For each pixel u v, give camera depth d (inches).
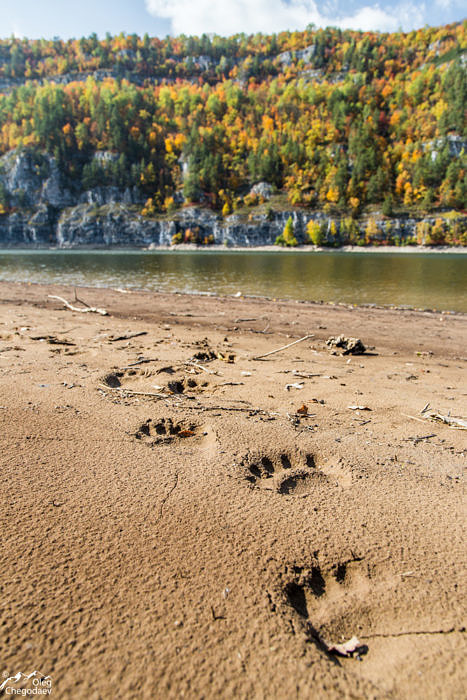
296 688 51.9
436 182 4424.2
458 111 4948.3
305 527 85.0
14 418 132.6
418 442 132.7
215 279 909.8
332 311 483.2
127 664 54.0
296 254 2783.0
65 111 5369.1
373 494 99.6
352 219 4087.1
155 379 183.9
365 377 211.3
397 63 7396.7
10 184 4808.1
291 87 6259.8
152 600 64.4
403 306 542.6
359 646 59.9
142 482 99.3
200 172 4936.0
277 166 5049.2
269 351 267.7
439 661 57.5
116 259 1823.3
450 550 80.3
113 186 4891.7
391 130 5585.6
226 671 53.7
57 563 71.1
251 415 146.9
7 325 319.6
